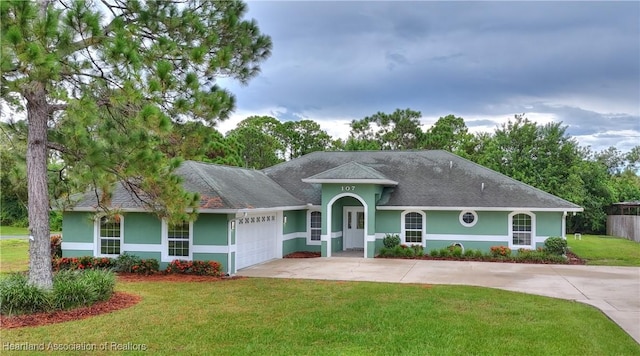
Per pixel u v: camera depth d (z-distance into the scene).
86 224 17.48
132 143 10.35
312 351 8.34
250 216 19.61
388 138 54.28
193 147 11.68
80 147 10.45
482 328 9.84
